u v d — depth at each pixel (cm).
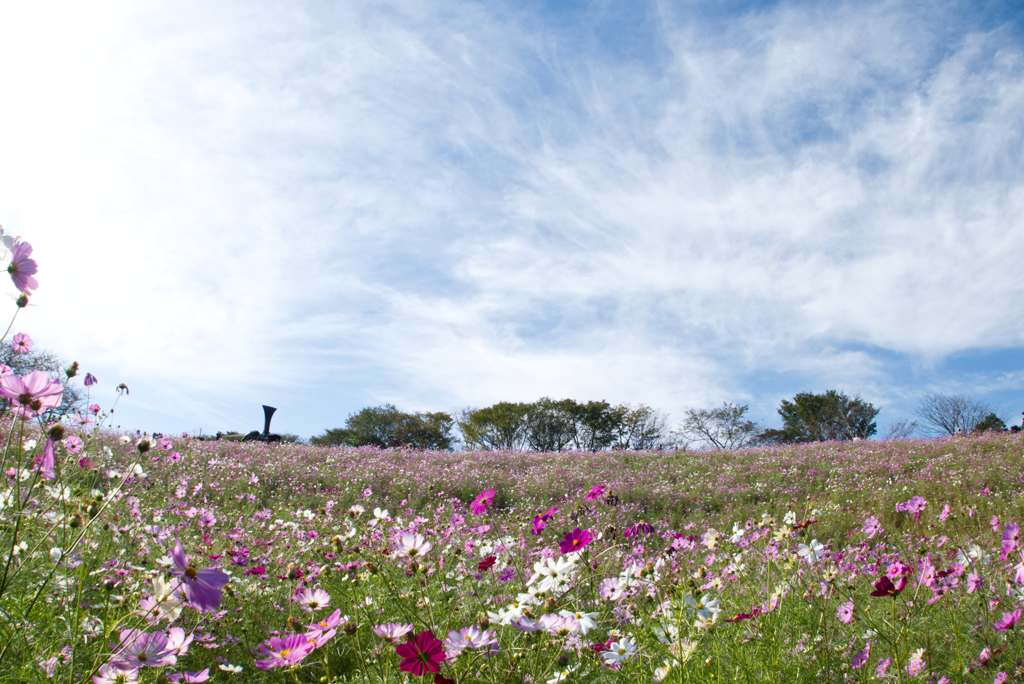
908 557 284
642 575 230
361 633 201
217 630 222
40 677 143
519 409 2780
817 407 3198
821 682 183
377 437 3234
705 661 186
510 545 270
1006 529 217
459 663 150
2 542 163
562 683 157
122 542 273
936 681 183
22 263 146
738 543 347
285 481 890
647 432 2953
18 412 147
